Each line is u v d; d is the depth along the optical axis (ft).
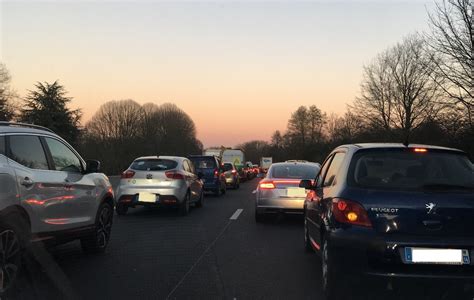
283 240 29.35
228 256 24.45
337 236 15.51
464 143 83.30
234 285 18.95
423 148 17.02
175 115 323.78
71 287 18.12
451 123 86.69
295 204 35.70
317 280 19.77
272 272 21.11
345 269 15.24
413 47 160.04
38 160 19.57
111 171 152.87
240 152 142.20
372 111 172.55
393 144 17.88
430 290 14.94
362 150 17.29
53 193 19.62
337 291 15.74
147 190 40.50
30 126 20.34
